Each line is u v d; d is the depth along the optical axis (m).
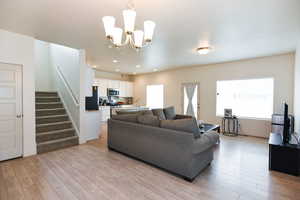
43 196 1.86
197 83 5.92
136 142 2.89
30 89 3.10
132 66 5.99
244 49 3.78
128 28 1.65
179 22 2.41
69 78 4.32
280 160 2.48
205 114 5.73
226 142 4.11
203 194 1.92
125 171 2.49
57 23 2.47
